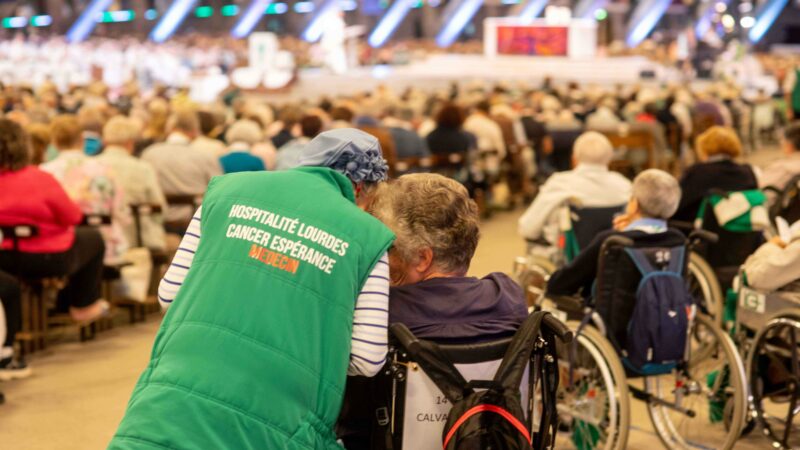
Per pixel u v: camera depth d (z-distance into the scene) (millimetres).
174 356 2525
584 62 37406
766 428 4711
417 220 2885
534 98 19125
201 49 40562
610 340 4539
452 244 2895
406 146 11195
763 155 21047
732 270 6262
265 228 2613
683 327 4457
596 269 4594
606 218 6094
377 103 16094
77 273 6762
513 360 2658
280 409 2477
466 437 2549
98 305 6895
